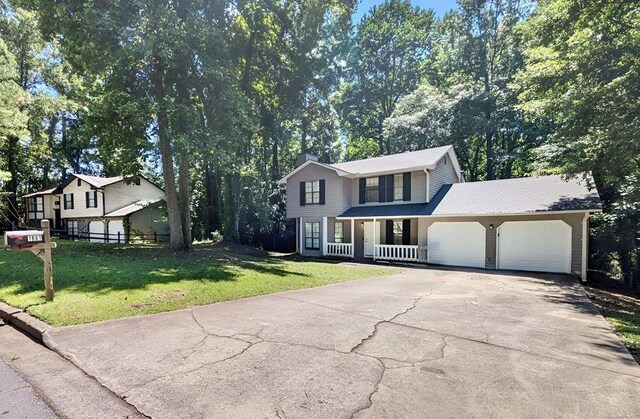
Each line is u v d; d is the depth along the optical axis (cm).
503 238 1346
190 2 1291
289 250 2184
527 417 272
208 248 1822
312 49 1944
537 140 2189
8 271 832
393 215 1559
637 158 950
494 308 647
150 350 395
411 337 459
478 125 2347
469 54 2727
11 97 1466
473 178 2831
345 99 3250
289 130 2659
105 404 283
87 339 425
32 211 3178
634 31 863
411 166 1590
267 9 1675
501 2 2612
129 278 789
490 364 374
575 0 923
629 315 666
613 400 300
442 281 998
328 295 736
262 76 1920
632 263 1284
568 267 1214
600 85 905
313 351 400
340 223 1867
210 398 292
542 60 1172
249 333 459
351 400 292
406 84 3197
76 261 1022
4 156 2734
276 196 2439
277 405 283
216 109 1363
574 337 475
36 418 264
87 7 1055
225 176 2205
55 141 3269
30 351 399
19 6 1208
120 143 1379
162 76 1283
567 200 1235
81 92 1350
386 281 980
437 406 285
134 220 2511
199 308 591
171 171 1409
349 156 3762
